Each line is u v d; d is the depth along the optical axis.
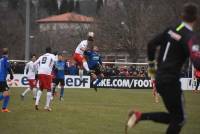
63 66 56.34
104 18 151.38
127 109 44.44
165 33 19.70
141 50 143.50
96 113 39.78
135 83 86.31
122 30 146.12
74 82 84.50
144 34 140.12
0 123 32.53
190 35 18.94
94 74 49.16
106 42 148.88
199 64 18.44
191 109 46.12
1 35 186.62
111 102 53.28
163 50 19.69
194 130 30.19
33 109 42.47
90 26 164.88
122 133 28.78
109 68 88.00
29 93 66.56
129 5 145.38
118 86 86.56
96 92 71.75
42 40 187.50
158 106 48.88
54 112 40.00
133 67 88.81
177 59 19.31
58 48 175.25
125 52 151.38
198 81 75.06
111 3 160.38
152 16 138.88
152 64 20.11
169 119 19.81
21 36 191.38
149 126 31.61
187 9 19.31
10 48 185.38
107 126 31.67
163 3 135.75
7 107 44.22
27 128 30.28
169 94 19.19
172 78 19.17
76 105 47.78
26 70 57.28
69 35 182.62
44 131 29.11
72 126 31.44
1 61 39.97
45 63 41.22
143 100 57.44
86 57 52.03
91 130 29.77
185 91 80.62
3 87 39.88
